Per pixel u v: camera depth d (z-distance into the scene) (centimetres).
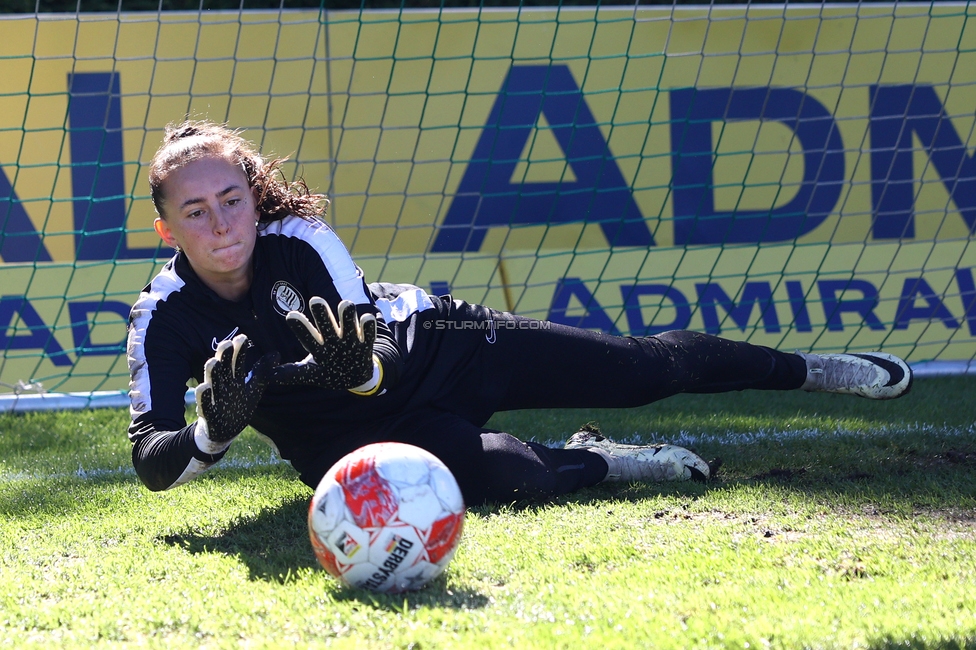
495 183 2086
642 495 1107
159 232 1021
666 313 2064
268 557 935
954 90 2078
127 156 2016
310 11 2055
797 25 2078
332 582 833
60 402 1853
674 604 756
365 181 2073
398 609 760
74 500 1195
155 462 930
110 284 1988
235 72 2041
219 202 946
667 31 2089
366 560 784
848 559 873
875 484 1130
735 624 710
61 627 775
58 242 1986
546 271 2083
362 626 728
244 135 2048
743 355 1252
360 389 956
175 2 2783
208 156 952
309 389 1048
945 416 1544
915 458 1275
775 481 1159
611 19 2081
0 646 732
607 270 2081
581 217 2095
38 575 912
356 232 2075
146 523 1074
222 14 2030
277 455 1395
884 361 1303
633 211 2094
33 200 1986
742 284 2067
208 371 802
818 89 2081
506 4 2791
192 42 2031
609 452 1152
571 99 2088
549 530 973
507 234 2088
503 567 864
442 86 2084
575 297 2075
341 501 795
